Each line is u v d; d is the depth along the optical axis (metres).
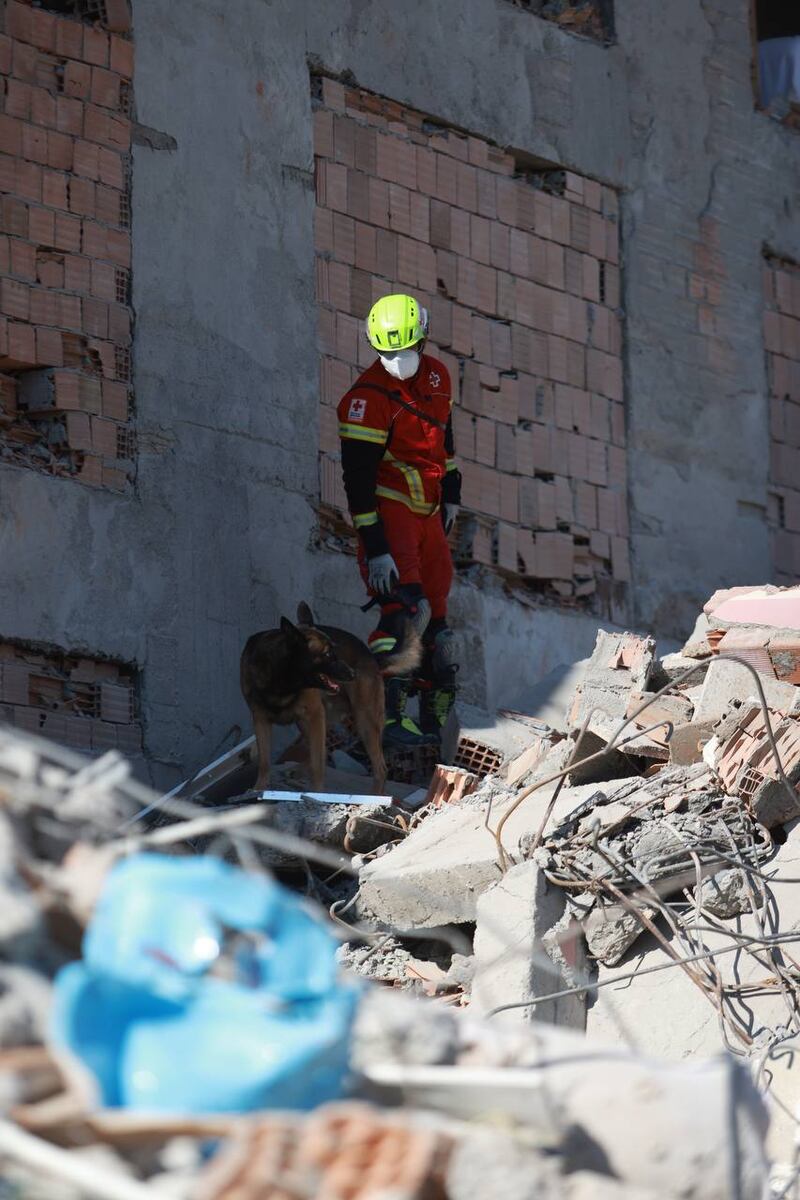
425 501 27.20
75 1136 7.94
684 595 36.25
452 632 27.62
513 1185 8.45
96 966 8.64
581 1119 9.70
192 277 28.47
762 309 38.78
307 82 30.88
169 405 27.80
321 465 30.28
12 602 25.30
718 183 38.12
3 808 9.54
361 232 31.50
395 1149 7.98
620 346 35.91
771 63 39.59
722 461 37.41
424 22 32.97
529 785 22.19
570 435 34.56
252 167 29.72
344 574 30.33
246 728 28.09
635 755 22.22
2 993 8.56
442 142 33.12
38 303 26.33
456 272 32.97
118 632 26.55
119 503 26.84
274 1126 7.98
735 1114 9.77
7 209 26.09
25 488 25.66
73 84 27.20
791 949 18.22
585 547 34.59
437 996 19.00
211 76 29.22
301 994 8.93
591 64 36.00
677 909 18.92
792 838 19.23
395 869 20.19
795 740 19.66
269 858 21.50
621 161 36.31
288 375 29.86
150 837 9.62
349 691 25.70
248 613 28.52
